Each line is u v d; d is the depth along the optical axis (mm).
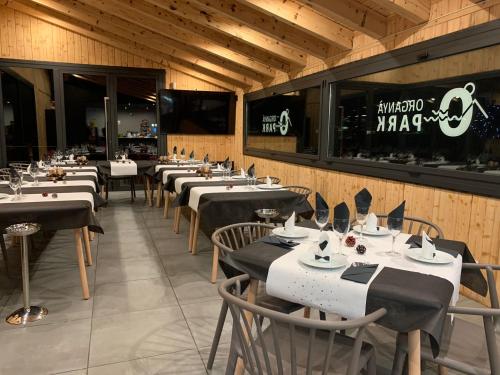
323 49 4949
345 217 1851
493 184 2842
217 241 2131
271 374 1340
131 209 6113
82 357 2166
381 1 3264
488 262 2887
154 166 6105
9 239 4379
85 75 7375
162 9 5445
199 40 6113
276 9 4121
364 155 4359
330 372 1393
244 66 6309
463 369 1469
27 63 6949
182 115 7910
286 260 1706
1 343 2293
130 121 7898
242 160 7922
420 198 3525
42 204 2717
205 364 2127
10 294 2965
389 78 3939
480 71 2971
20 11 6797
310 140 5414
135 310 2729
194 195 3715
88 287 3078
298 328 1705
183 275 3379
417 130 3598
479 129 2990
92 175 4555
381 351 2236
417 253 1790
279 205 3430
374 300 1397
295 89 5715
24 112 7262
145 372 2049
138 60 7598
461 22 3090
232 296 1377
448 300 1385
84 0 5664
